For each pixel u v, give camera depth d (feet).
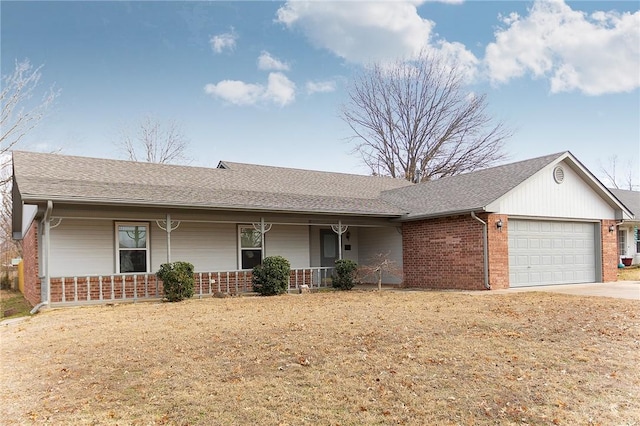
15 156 45.01
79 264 41.42
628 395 15.16
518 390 15.61
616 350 20.35
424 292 45.19
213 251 48.91
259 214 47.50
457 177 60.08
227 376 17.38
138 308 35.70
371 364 18.51
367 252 60.70
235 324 27.09
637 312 29.43
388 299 38.63
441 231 49.75
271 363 18.90
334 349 20.77
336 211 49.19
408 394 15.33
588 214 53.52
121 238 43.70
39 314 34.60
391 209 54.13
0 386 17.02
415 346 21.11
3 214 91.86
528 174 48.49
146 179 47.44
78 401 15.28
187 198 42.63
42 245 40.37
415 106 117.50
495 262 45.27
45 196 34.73
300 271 54.54
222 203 43.19
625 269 73.00
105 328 27.09
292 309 33.04
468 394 15.28
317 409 14.23
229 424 13.26
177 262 42.32
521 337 22.75
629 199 84.48
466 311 30.45
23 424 13.51
